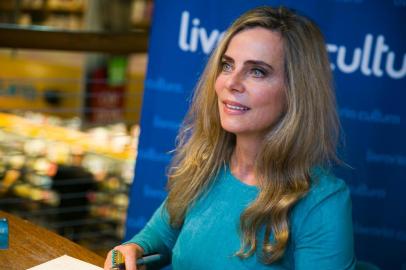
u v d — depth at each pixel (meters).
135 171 5.50
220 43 3.23
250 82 3.06
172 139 5.40
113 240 8.25
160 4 5.27
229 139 3.37
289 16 3.11
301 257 2.98
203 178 3.36
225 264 3.08
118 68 10.87
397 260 5.23
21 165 8.55
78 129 9.41
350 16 4.96
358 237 5.24
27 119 9.80
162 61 5.32
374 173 5.12
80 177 8.45
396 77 4.97
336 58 5.03
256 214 2.99
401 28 4.89
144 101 5.40
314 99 3.02
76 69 11.26
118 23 12.42
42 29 6.03
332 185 3.02
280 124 3.05
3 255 3.34
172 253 3.42
